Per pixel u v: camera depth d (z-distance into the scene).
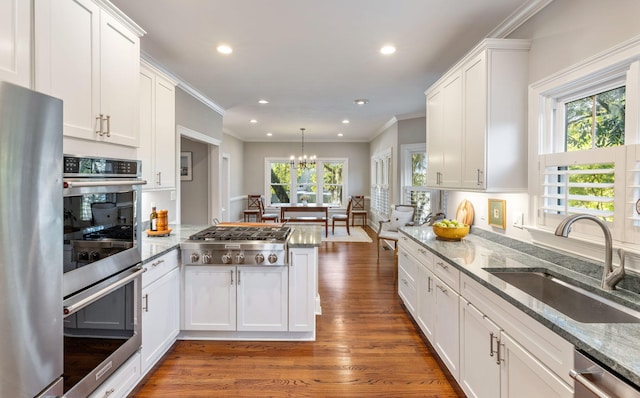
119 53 1.91
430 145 3.40
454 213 3.57
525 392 1.37
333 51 3.10
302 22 2.54
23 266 1.16
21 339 1.16
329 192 9.95
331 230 8.62
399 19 2.49
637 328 1.15
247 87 4.23
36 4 1.36
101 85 1.76
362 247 6.50
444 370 2.33
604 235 1.56
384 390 2.11
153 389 2.11
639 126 1.54
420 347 2.66
